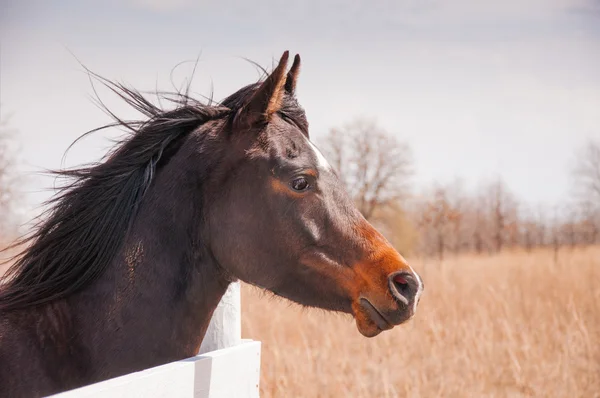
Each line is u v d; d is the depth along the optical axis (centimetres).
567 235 3725
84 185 285
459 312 882
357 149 4147
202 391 249
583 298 1009
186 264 279
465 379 653
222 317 351
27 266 283
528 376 661
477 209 4578
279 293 291
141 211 281
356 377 623
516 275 1310
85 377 266
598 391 632
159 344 272
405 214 4162
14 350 258
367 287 277
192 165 283
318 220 281
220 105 305
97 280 278
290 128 289
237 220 279
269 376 593
